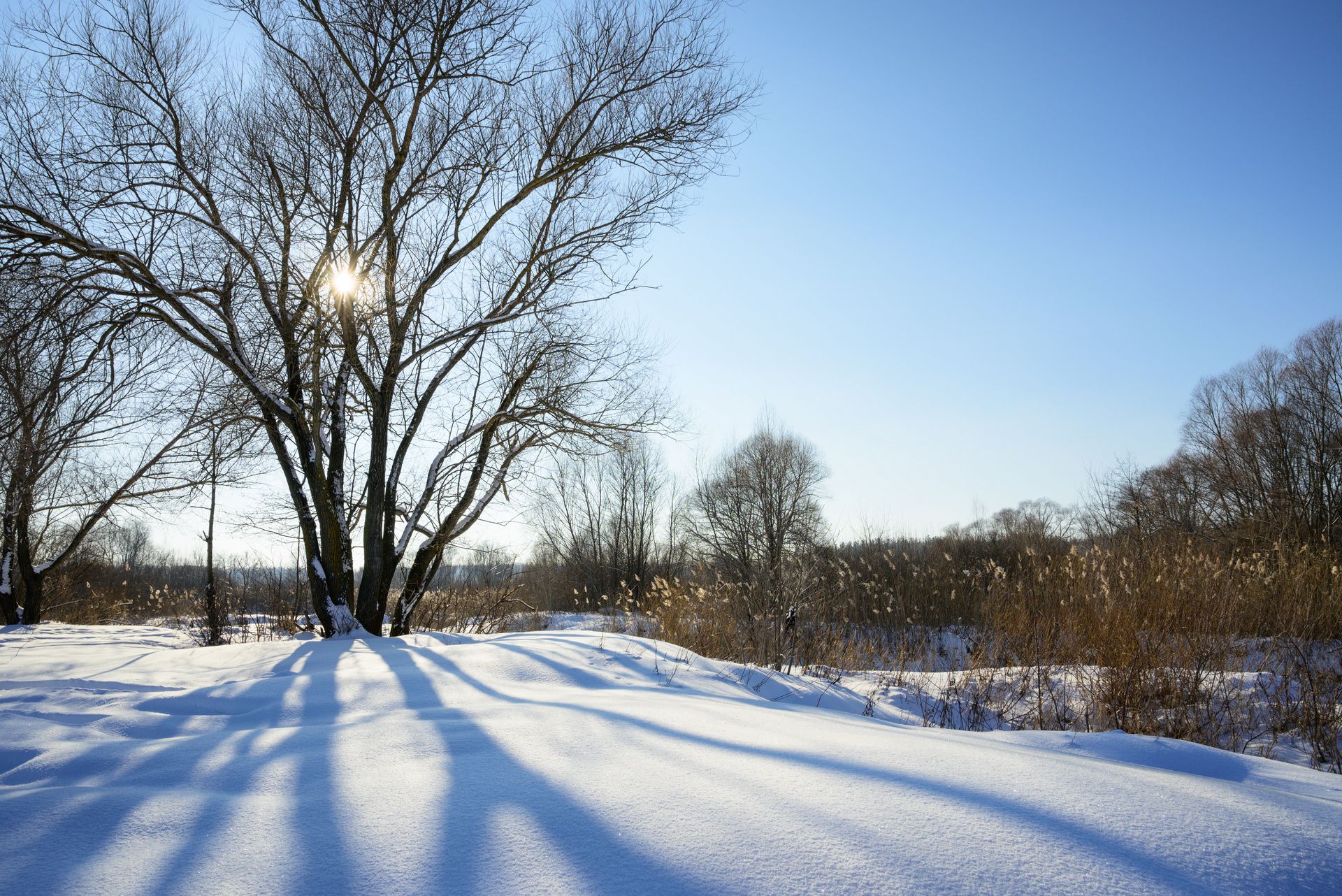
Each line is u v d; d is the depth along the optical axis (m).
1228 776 3.54
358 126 9.22
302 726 3.80
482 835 2.10
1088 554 10.92
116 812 2.31
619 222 10.48
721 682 6.42
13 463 10.80
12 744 3.40
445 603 12.55
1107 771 2.82
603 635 7.88
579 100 10.04
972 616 12.34
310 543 9.37
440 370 10.22
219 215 9.30
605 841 2.05
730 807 2.29
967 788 2.52
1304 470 23.12
